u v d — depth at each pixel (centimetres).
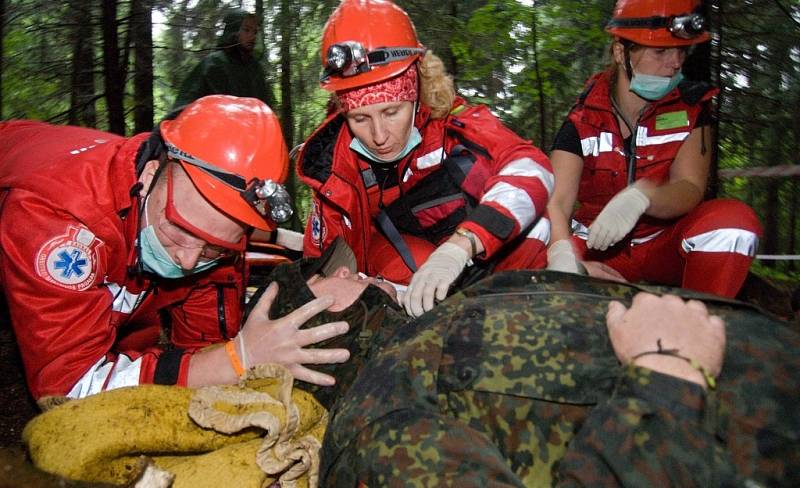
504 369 168
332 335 214
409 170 260
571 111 323
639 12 297
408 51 242
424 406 169
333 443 170
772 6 710
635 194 285
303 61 812
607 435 149
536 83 650
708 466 146
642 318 165
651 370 154
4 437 268
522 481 162
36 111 681
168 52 721
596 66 681
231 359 215
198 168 210
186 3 649
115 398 201
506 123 727
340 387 216
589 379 165
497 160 250
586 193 327
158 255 226
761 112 775
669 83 300
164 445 198
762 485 148
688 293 184
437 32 657
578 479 149
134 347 285
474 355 171
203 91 519
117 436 193
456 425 160
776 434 152
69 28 637
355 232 270
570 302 183
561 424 163
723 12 635
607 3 617
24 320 213
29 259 211
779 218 1230
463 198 258
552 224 304
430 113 256
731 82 717
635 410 150
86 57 646
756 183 1108
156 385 209
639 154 311
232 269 269
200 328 280
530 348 169
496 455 156
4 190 226
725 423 154
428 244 264
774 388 156
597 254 330
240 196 212
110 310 223
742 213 280
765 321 172
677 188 295
